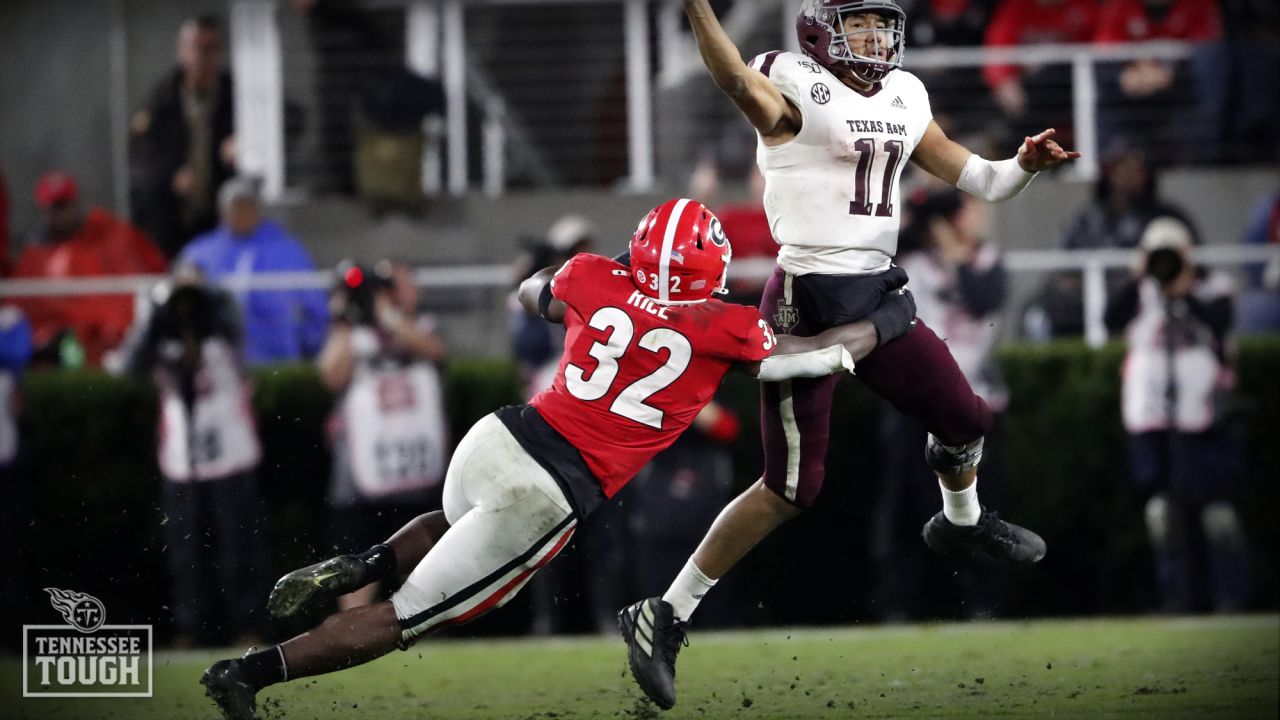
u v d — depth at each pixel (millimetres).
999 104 40906
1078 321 36406
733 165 40500
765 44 43000
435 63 41938
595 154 42344
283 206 40312
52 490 33375
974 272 32312
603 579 31422
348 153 41688
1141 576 33719
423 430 31328
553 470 17625
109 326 36656
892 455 32219
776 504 19344
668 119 41938
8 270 40344
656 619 19328
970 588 32469
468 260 39938
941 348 19297
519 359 32062
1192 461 32125
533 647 28719
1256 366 34375
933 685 22984
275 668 17891
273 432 33094
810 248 18750
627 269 18250
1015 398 34000
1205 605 32375
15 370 33312
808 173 18547
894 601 32625
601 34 42469
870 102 18516
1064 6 41969
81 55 43062
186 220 40250
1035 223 39531
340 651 17938
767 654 26875
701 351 17734
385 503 31250
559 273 18359
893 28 18438
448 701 22500
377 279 31203
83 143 42938
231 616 31359
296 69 41750
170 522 31156
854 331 18359
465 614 18047
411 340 31266
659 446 18047
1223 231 40281
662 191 40250
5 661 30078
